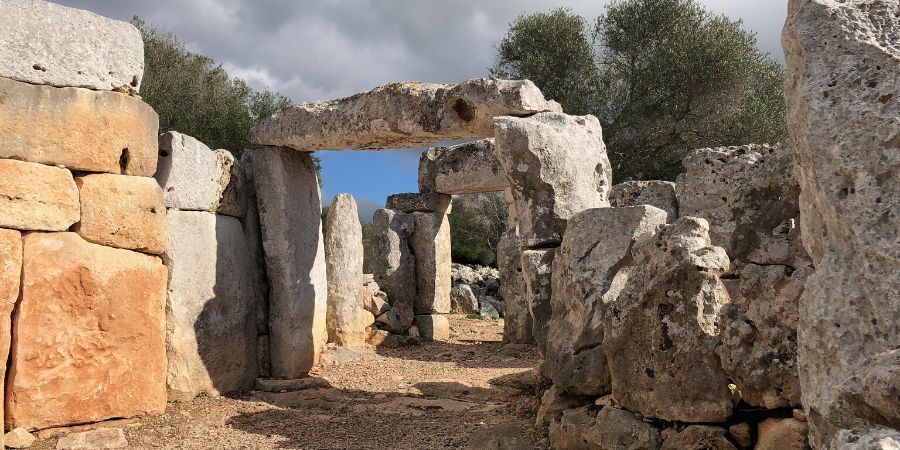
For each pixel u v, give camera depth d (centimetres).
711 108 1616
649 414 380
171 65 1566
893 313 242
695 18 1659
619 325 399
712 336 361
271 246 703
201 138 1542
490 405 602
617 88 1714
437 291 1145
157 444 477
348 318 895
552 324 479
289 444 485
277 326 696
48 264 484
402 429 525
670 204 681
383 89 634
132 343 529
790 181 567
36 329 477
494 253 2253
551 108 607
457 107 605
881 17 279
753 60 1639
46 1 498
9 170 467
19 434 460
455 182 1129
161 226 555
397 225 1134
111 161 525
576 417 423
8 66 473
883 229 252
